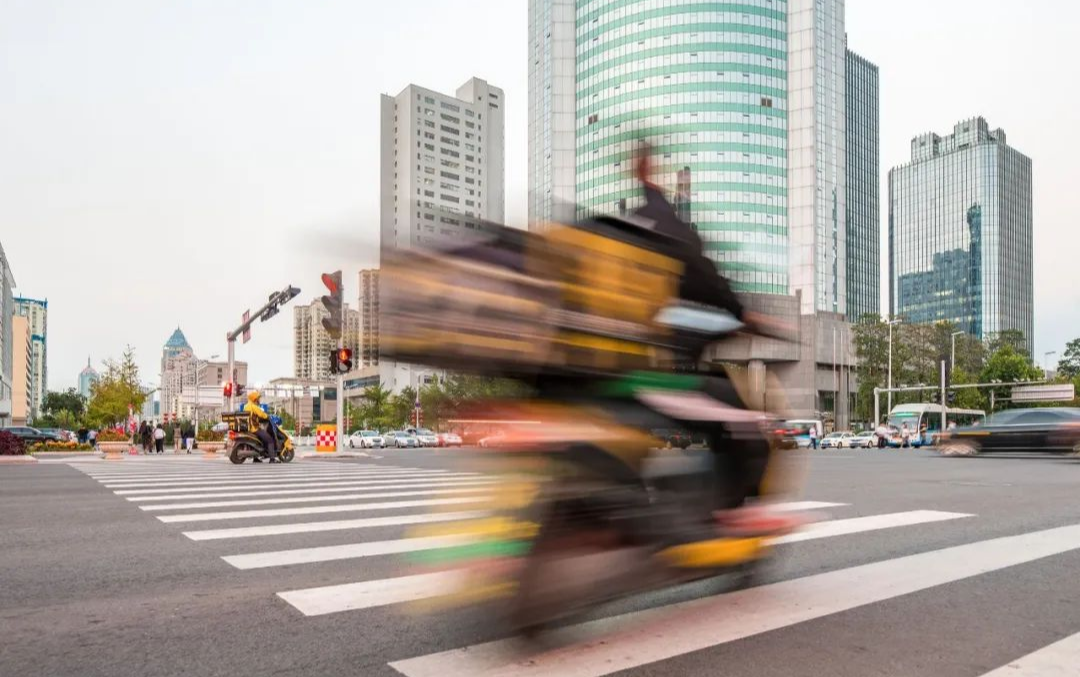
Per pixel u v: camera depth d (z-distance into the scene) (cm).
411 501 876
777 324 453
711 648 317
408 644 323
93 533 639
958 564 490
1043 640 335
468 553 332
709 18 8962
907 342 8112
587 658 303
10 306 13075
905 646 325
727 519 393
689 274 404
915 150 18762
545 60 10175
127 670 295
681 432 375
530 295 339
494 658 303
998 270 16675
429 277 319
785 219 8844
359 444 5331
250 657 309
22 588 432
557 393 345
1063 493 964
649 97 9044
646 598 394
